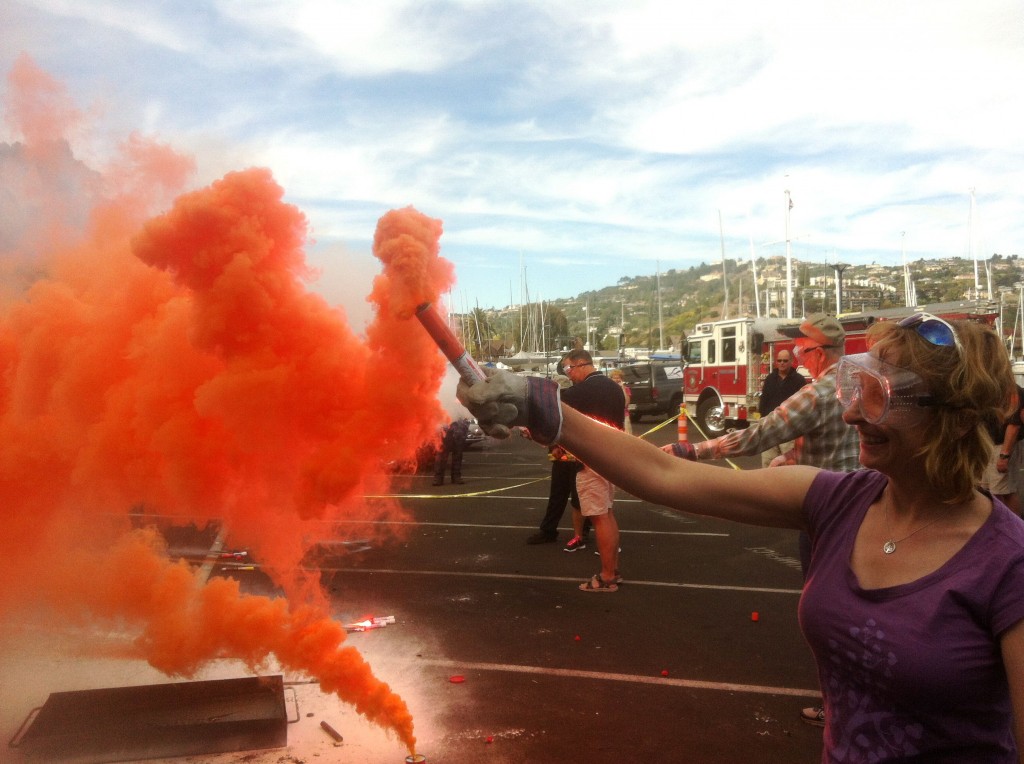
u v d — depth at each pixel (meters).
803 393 4.02
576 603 6.05
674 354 42.62
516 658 4.87
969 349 1.37
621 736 3.87
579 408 6.49
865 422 1.45
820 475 1.69
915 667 1.34
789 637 5.30
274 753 3.48
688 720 4.06
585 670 4.69
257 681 3.73
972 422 1.37
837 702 1.50
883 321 1.50
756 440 3.99
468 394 1.69
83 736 3.32
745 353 19.52
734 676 4.63
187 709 3.61
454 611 5.80
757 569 7.16
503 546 8.05
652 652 5.00
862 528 1.54
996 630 1.31
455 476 12.90
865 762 1.43
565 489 8.13
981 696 1.33
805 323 4.34
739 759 3.67
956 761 1.35
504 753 3.67
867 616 1.43
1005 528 1.38
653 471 1.79
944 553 1.40
